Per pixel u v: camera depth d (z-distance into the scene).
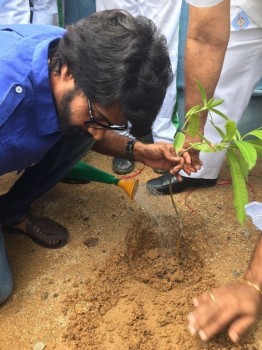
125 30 0.99
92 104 1.12
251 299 0.95
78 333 1.44
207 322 0.95
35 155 1.40
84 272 1.67
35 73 1.20
